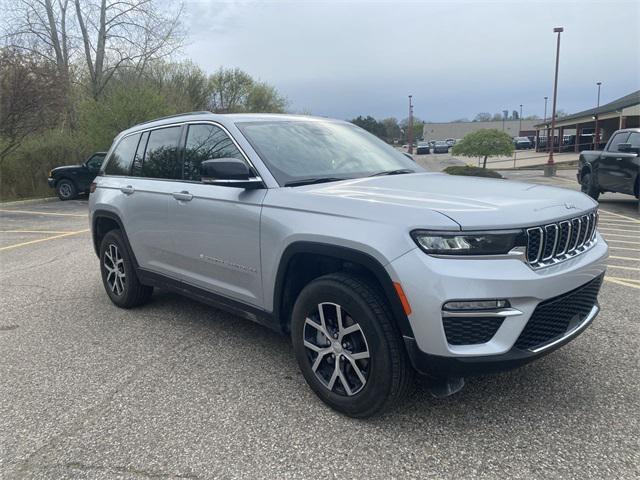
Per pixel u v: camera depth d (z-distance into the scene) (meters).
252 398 3.33
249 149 3.67
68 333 4.57
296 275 3.36
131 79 26.75
